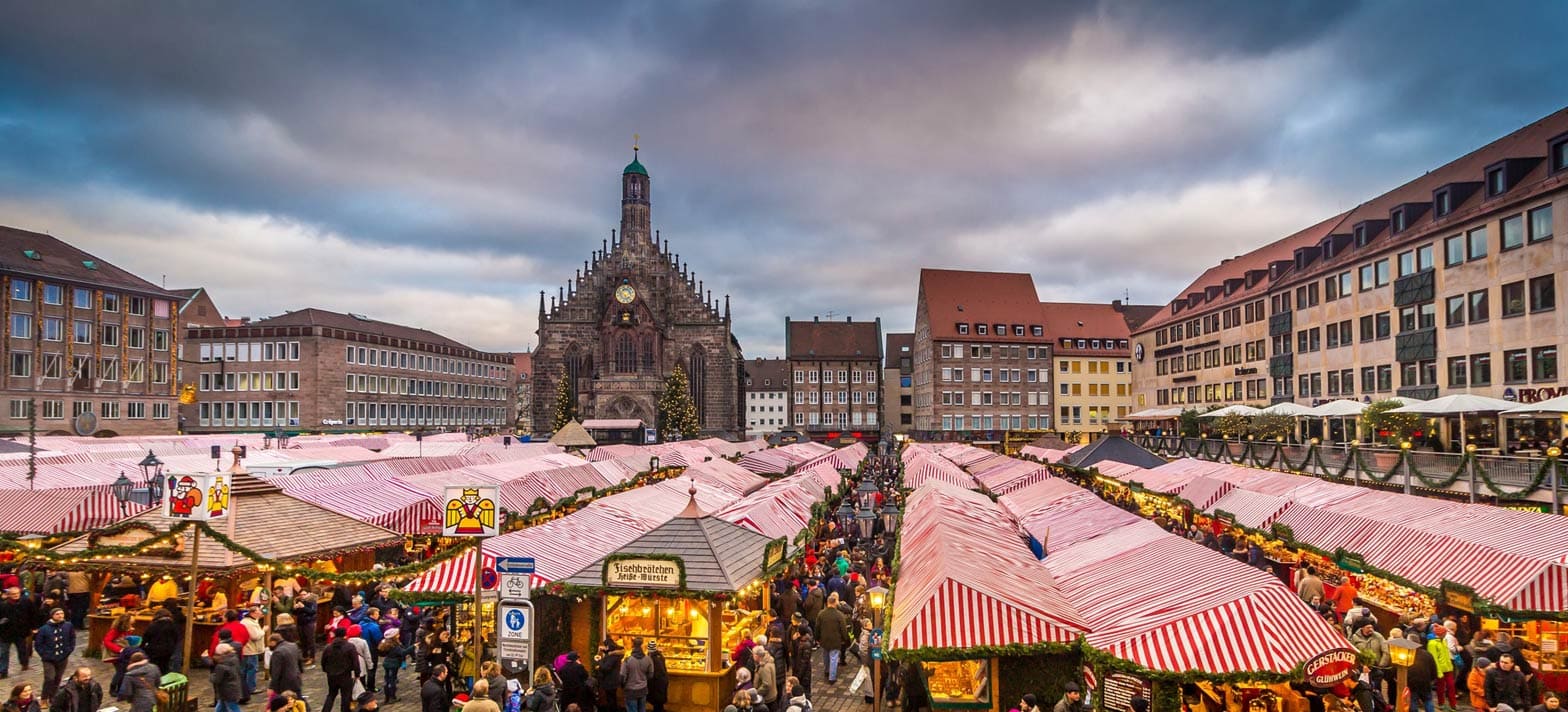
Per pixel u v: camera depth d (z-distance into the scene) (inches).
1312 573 968.9
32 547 912.3
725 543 746.8
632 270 5088.6
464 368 5762.8
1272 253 3122.5
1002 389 4672.7
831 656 794.2
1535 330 1605.6
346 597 909.8
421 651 741.9
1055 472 1916.8
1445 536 756.0
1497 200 1695.4
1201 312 3307.1
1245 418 2161.7
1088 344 4749.0
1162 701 518.3
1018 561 727.7
